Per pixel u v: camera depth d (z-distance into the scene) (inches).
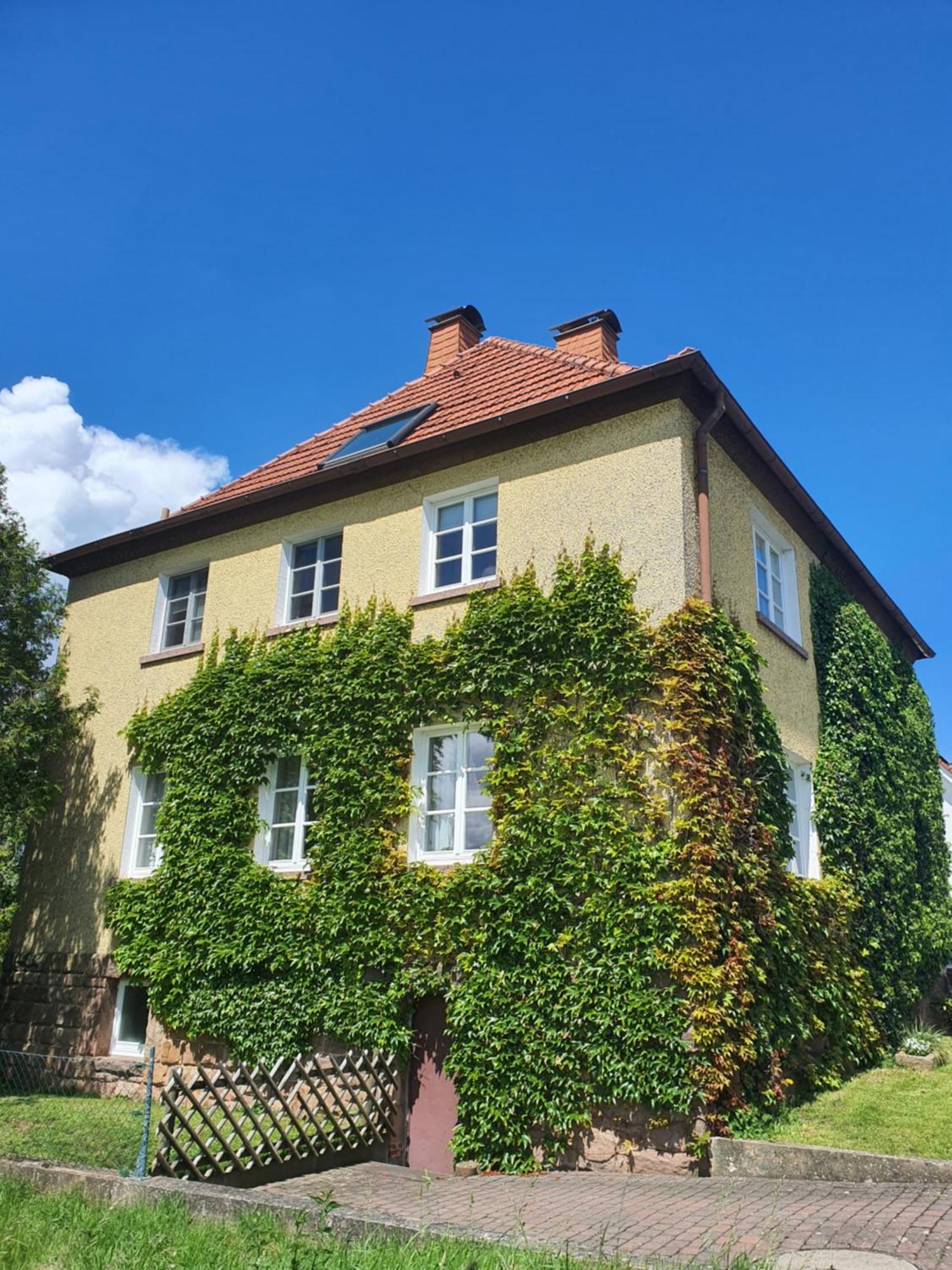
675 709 392.8
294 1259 193.9
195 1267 206.5
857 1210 267.9
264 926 474.3
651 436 436.8
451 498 505.0
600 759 403.2
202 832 516.7
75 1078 526.3
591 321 628.7
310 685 501.7
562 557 444.1
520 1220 242.8
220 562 581.3
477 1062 392.2
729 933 370.3
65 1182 286.2
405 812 451.5
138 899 532.1
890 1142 323.9
